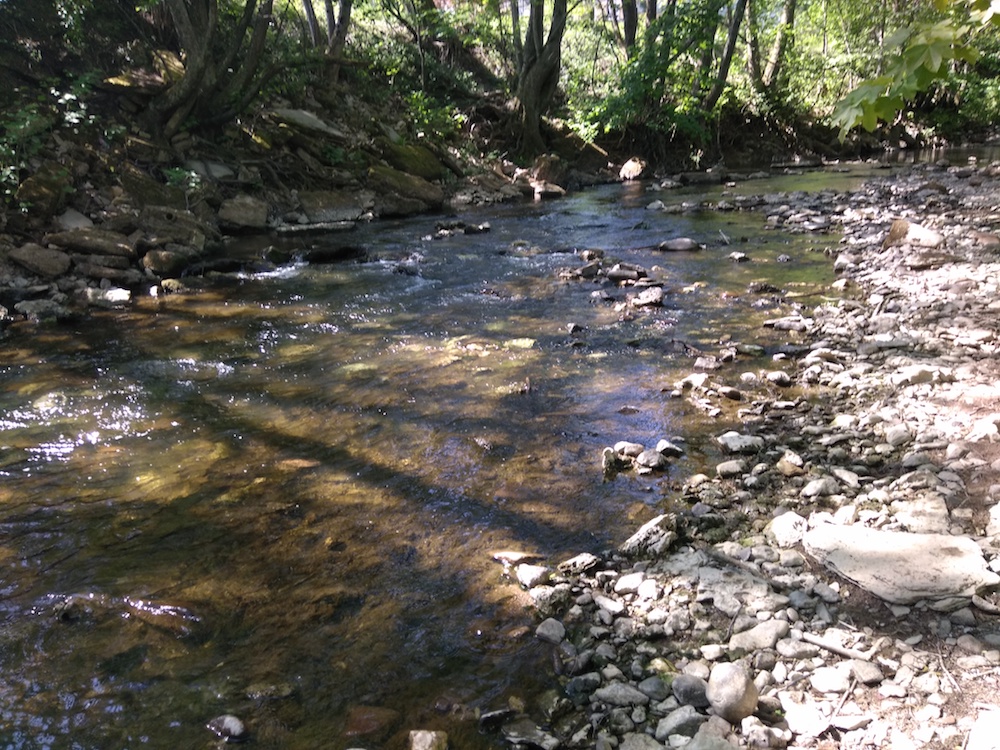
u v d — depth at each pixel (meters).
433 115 17.50
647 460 3.96
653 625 2.76
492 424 4.59
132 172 10.66
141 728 2.36
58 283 8.03
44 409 4.96
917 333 5.75
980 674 2.38
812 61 26.86
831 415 4.49
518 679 2.54
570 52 27.03
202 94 12.42
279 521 3.56
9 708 2.45
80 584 3.11
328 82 16.36
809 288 7.46
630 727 2.30
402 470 4.04
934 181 14.70
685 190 16.42
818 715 2.29
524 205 14.95
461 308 7.32
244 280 8.70
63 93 11.37
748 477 3.77
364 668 2.61
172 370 5.70
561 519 3.53
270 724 2.37
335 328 6.74
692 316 6.71
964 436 3.94
